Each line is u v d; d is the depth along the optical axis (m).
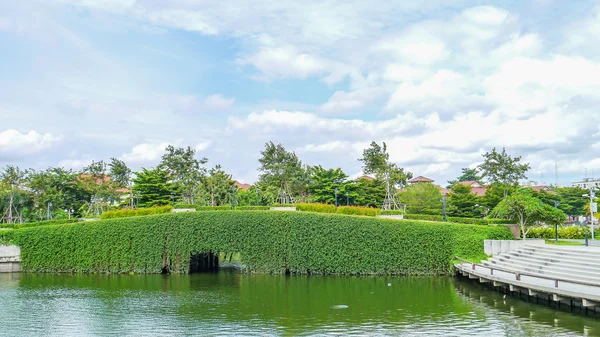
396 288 34.91
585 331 21.25
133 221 46.81
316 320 24.84
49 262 48.31
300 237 43.25
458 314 25.59
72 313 27.59
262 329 23.12
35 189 77.75
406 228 42.06
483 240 39.94
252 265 43.91
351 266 42.31
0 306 29.89
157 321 25.22
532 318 24.12
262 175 77.56
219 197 74.31
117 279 42.41
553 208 39.66
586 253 30.12
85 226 48.09
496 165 72.88
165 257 46.22
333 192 74.06
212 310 27.80
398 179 74.50
